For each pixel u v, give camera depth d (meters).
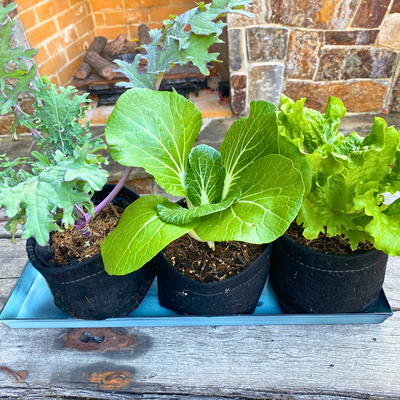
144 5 2.25
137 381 0.74
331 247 0.74
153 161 0.69
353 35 1.62
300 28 1.61
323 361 0.75
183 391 0.73
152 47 0.72
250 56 1.72
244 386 0.72
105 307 0.79
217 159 0.77
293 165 0.61
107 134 0.66
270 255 0.79
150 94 0.70
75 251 0.78
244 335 0.81
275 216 0.59
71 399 0.74
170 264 0.74
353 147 0.68
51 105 0.74
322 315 0.79
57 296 0.78
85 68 2.00
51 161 0.75
